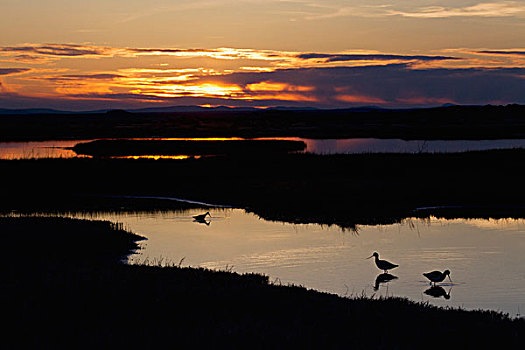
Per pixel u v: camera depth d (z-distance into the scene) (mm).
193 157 74625
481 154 66812
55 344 12406
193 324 14164
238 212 41781
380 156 68500
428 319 15633
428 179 53594
